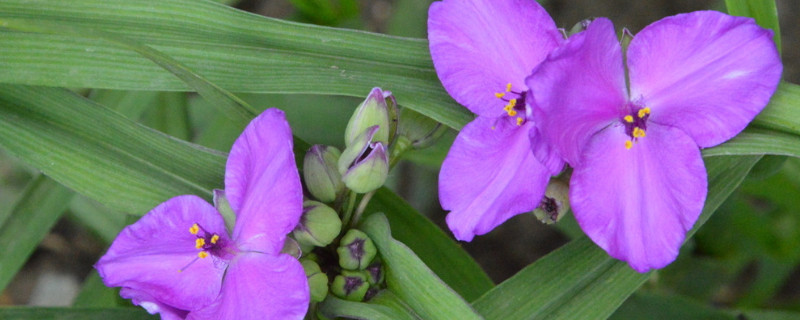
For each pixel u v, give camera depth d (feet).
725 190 1.09
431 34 1.08
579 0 1.45
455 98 1.09
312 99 1.31
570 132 1.04
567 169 1.09
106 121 1.12
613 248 1.05
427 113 1.11
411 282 1.07
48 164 1.11
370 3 1.51
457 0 1.07
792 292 1.39
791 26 1.42
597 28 1.02
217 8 1.13
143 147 1.12
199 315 1.07
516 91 1.08
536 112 1.01
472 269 1.18
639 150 1.06
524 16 1.07
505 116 1.07
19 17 1.11
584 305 1.09
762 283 1.34
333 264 1.08
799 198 1.27
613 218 1.05
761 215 1.31
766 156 1.14
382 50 1.13
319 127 1.31
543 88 1.01
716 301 1.40
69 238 1.47
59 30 1.05
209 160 1.12
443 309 1.06
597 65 1.04
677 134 1.06
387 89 1.12
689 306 1.23
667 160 1.06
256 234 1.05
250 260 1.05
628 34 1.06
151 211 1.06
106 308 1.14
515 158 1.06
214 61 1.12
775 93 1.07
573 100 1.04
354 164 1.05
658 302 1.23
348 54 1.13
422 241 1.18
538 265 1.10
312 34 1.13
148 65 1.12
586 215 1.05
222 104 1.11
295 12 1.34
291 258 1.04
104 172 1.11
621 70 1.05
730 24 1.04
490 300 1.09
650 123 1.06
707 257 1.34
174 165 1.12
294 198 1.03
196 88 1.09
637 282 1.09
